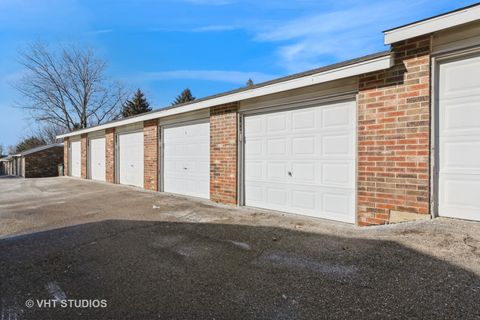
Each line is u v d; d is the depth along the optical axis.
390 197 4.17
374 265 2.88
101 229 4.74
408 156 3.98
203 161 7.85
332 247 3.53
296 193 5.68
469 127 3.62
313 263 3.08
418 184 3.90
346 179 4.93
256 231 4.44
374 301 2.26
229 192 6.81
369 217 4.40
